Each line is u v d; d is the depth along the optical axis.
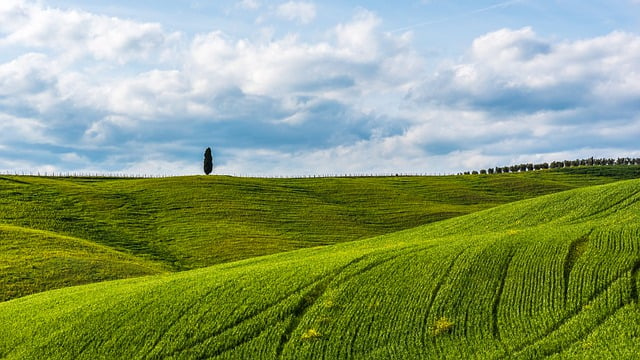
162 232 77.56
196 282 42.97
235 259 66.94
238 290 39.91
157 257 67.75
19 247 61.72
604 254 39.12
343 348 31.45
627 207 56.62
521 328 31.39
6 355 34.06
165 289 41.94
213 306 37.62
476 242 45.16
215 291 40.12
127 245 71.56
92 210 85.38
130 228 78.50
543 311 32.84
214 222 82.12
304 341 32.59
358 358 30.47
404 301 35.78
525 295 34.91
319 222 86.88
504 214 65.62
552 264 38.56
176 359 32.12
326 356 30.89
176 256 68.44
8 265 55.25
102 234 75.06
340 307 35.88
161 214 85.62
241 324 34.97
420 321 33.34
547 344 29.38
